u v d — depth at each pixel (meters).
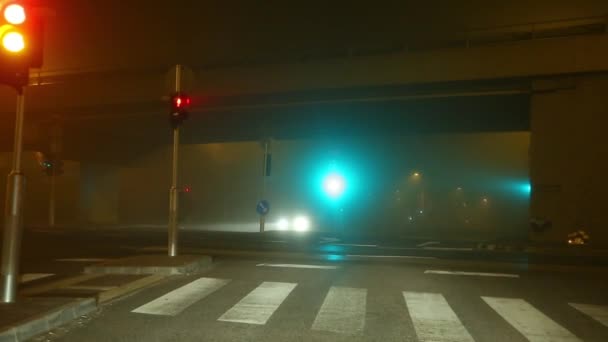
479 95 29.91
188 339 6.84
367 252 19.31
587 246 24.52
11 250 7.88
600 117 26.75
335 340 6.88
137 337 6.89
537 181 27.70
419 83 29.59
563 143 27.36
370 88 31.00
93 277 11.39
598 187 26.64
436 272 13.35
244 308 8.66
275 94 33.09
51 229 35.44
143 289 10.25
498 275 12.99
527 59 27.34
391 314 8.38
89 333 7.02
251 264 14.42
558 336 7.20
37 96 38.28
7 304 7.68
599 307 9.16
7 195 7.91
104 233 30.64
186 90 14.17
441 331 7.38
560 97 27.53
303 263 14.91
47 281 10.97
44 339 6.70
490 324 7.81
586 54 26.31
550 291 10.77
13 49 7.44
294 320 7.90
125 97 35.97
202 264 13.19
